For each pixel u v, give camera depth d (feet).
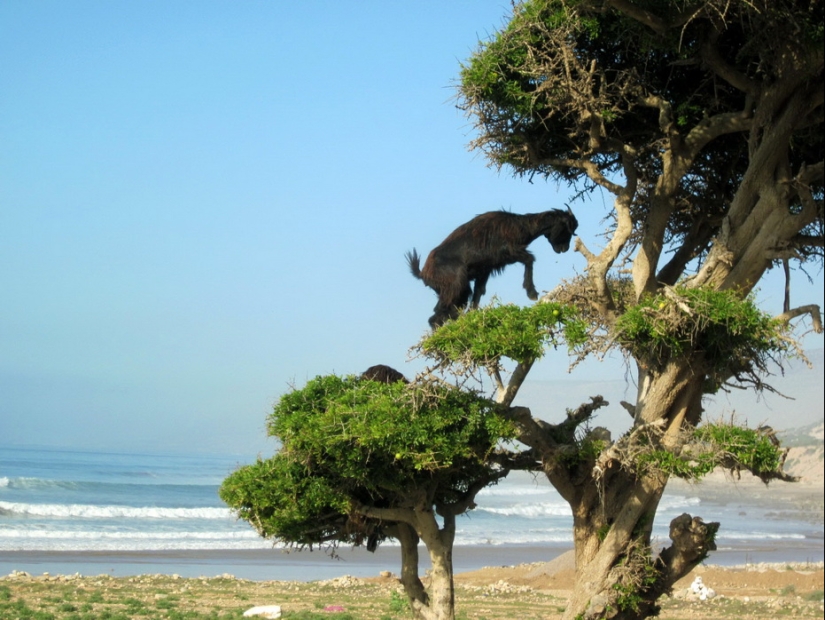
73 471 270.26
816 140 43.60
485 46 42.57
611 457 36.91
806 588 85.20
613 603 39.11
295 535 38.60
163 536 130.93
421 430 33.86
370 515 37.91
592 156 46.34
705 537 39.68
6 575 84.94
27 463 307.37
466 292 40.68
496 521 187.42
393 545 140.87
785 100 39.22
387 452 34.60
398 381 36.40
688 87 45.19
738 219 40.47
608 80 44.21
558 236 41.16
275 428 36.88
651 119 45.47
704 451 36.24
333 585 84.58
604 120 41.55
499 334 33.91
